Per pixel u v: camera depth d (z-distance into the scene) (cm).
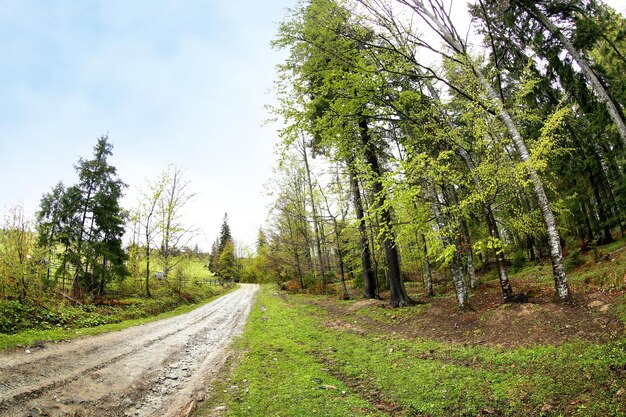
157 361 799
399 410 521
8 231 1152
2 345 770
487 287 1544
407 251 2319
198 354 898
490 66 1172
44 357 740
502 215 1602
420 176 944
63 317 1177
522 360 627
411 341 920
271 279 5022
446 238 1073
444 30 895
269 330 1246
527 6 1349
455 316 1054
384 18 899
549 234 887
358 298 2003
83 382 602
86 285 1997
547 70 1451
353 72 1060
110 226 2241
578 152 1733
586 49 1489
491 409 480
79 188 2245
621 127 1298
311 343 998
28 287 1170
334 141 1260
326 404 523
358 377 692
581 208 2009
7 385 543
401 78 1180
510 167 912
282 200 2627
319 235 2619
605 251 1633
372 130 1434
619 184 1644
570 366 544
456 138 1013
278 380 657
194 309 2209
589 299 841
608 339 604
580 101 1490
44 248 1254
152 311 1850
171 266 2589
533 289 1117
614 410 395
